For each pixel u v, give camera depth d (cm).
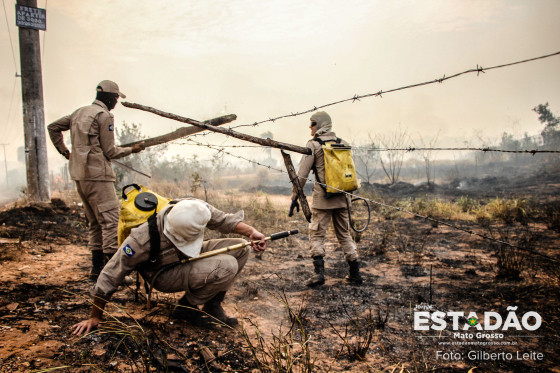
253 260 509
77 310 294
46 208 688
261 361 238
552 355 256
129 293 341
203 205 266
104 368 215
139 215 262
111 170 366
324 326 306
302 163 409
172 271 272
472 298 364
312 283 406
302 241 637
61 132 380
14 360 213
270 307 345
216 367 227
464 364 246
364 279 433
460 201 1106
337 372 234
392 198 1398
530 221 825
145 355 235
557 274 412
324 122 429
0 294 311
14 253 438
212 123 368
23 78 793
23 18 781
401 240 646
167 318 291
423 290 390
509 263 433
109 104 376
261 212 902
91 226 376
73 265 423
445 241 636
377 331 296
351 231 670
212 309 297
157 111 328
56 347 233
